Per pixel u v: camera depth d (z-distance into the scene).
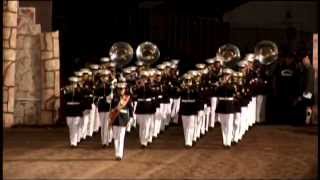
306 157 23.89
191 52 41.69
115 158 23.34
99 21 40.47
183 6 42.00
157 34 41.53
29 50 34.72
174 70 31.58
